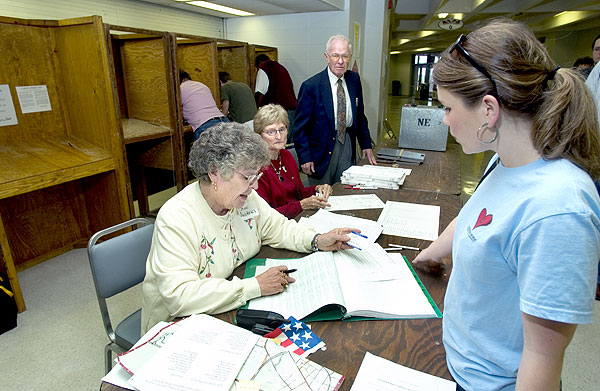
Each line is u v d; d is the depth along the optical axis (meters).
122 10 3.54
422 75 22.12
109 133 2.50
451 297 0.69
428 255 1.05
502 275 0.55
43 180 2.17
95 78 2.39
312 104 2.55
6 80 2.28
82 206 2.87
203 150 0.98
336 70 2.48
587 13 8.09
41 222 2.64
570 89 0.49
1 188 1.99
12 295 1.94
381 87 5.61
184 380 0.67
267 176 1.79
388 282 1.01
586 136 0.49
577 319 0.46
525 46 0.51
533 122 0.51
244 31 4.95
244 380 0.68
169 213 1.01
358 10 4.79
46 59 2.45
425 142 2.90
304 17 4.57
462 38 0.56
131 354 0.73
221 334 0.78
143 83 3.02
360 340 0.81
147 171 4.07
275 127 1.74
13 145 2.32
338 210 1.61
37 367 1.68
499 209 0.55
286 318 0.86
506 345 0.60
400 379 0.70
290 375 0.69
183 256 0.98
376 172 2.06
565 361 1.71
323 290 0.94
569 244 0.45
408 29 10.03
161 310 1.06
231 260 1.11
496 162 0.65
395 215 1.53
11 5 2.68
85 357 1.74
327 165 2.65
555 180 0.49
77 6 3.14
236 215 1.15
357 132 2.83
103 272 1.25
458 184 2.03
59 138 2.55
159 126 3.07
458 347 0.68
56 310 2.09
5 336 1.87
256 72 4.54
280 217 1.29
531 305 0.48
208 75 3.47
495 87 0.51
